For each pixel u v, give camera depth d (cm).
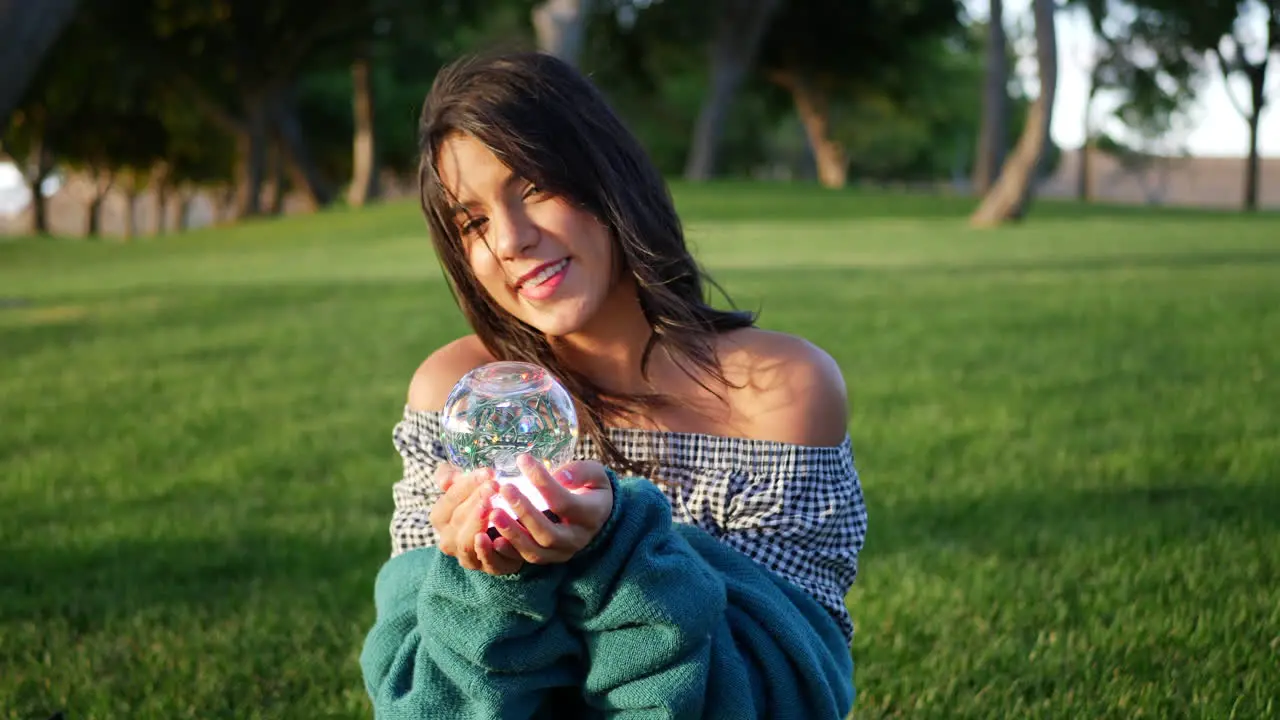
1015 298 937
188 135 4394
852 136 5334
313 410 589
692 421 170
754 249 1669
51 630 301
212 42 3303
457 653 139
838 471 169
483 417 138
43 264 2283
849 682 161
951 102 5003
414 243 2158
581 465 135
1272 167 9188
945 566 329
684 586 136
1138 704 237
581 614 137
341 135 4722
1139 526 351
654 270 160
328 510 405
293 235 2638
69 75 3253
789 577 162
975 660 263
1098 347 684
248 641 290
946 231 1945
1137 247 1502
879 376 617
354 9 3338
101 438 543
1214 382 565
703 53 4022
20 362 800
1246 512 360
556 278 157
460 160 156
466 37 3894
